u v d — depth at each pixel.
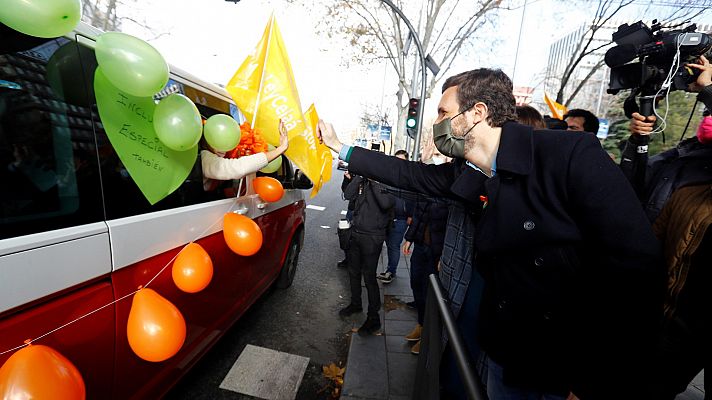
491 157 1.39
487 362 1.83
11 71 1.10
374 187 3.30
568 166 1.09
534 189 1.16
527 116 1.92
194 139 1.49
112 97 1.36
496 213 1.24
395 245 4.84
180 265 1.72
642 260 1.01
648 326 1.08
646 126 1.79
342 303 4.11
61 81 1.26
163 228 1.72
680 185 1.61
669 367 1.52
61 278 1.19
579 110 2.66
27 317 1.09
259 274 3.20
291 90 1.97
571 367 1.22
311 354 3.08
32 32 1.02
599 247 1.07
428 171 1.89
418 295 3.23
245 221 2.14
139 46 1.21
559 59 13.98
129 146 1.40
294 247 4.34
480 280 1.79
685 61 1.67
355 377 2.70
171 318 1.43
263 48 1.91
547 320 1.23
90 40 1.38
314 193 2.26
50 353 1.06
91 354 1.36
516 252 1.23
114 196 1.47
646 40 1.79
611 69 1.92
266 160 1.91
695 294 1.45
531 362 1.31
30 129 1.15
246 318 3.57
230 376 2.69
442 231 2.74
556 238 1.12
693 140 1.75
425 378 1.35
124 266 1.48
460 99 1.40
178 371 2.07
